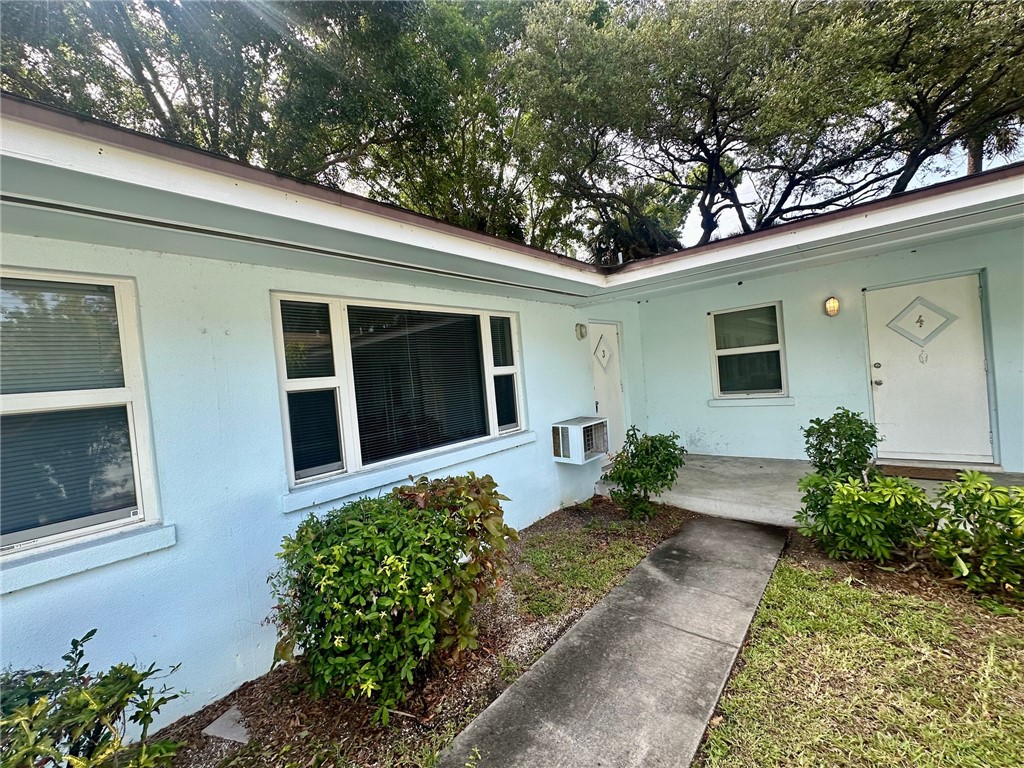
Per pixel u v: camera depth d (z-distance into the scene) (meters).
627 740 1.82
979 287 4.41
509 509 4.44
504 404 4.64
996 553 2.62
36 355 1.94
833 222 3.50
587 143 7.59
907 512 2.96
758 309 5.84
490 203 8.80
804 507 3.95
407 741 1.94
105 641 2.00
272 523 2.63
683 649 2.41
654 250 9.23
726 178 8.39
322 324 3.07
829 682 2.07
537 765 1.74
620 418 6.46
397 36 5.59
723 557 3.52
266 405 2.66
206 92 5.59
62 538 1.96
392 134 6.89
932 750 1.67
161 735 2.09
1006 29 4.91
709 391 6.28
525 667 2.38
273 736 2.05
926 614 2.52
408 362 3.67
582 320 5.74
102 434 2.10
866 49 5.28
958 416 4.57
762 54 6.16
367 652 1.94
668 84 6.79
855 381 5.11
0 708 1.38
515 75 7.27
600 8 7.41
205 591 2.34
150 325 2.21
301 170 6.24
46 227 1.83
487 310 4.38
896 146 7.07
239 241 2.22
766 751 1.72
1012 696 1.90
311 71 5.35
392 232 2.46
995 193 2.89
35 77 4.37
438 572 2.06
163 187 1.60
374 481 3.14
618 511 4.97
